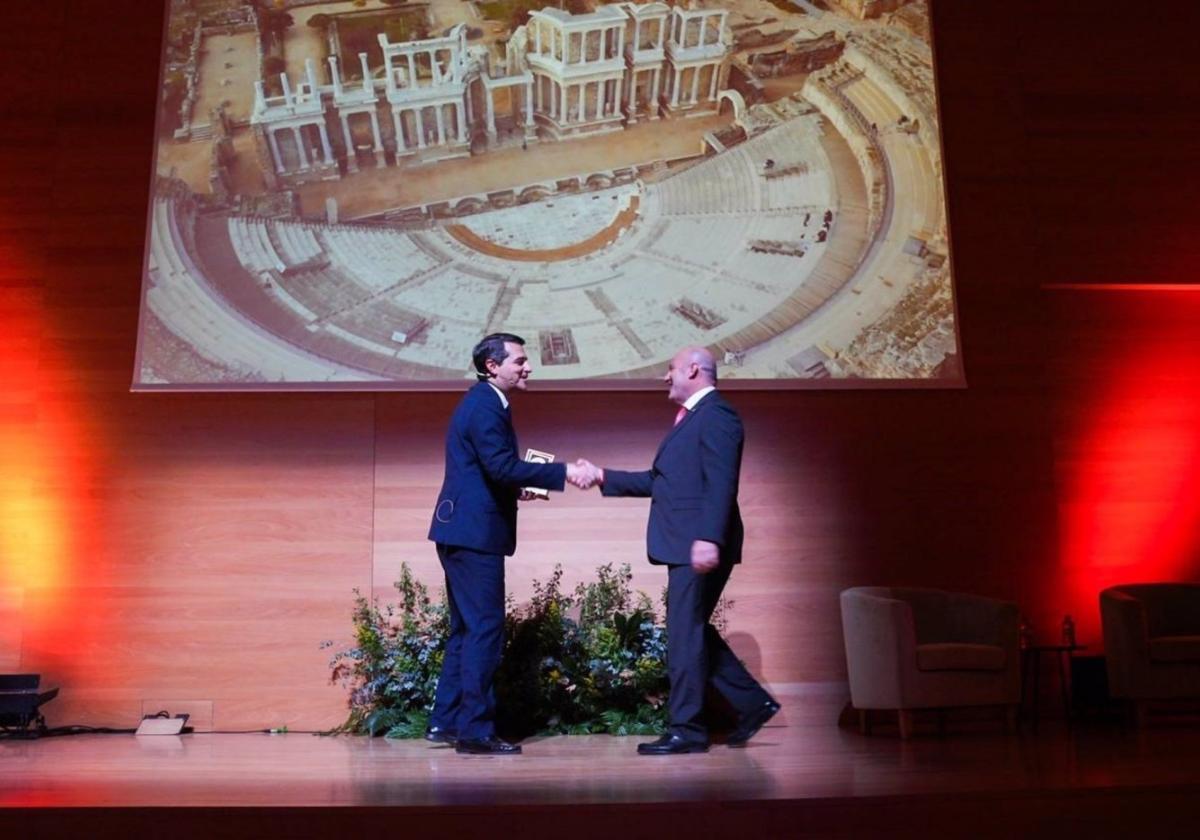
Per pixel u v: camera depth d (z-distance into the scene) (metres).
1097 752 4.15
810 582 5.53
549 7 5.78
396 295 5.59
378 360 5.53
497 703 4.88
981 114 5.95
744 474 5.58
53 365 5.55
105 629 5.36
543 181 5.70
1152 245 5.90
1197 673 4.98
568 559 5.45
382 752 4.36
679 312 5.62
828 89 5.83
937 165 5.80
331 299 5.57
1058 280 5.84
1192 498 5.77
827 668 5.47
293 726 5.30
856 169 5.77
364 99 5.70
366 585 5.42
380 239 5.62
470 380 5.53
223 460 5.49
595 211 5.69
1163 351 5.87
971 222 5.85
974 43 6.01
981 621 5.02
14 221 5.66
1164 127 6.02
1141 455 5.77
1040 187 5.91
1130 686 4.99
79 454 5.48
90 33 5.80
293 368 5.50
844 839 3.03
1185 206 5.95
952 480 5.65
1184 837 3.15
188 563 5.41
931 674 4.76
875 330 5.66
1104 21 6.08
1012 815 3.10
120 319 5.59
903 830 3.05
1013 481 5.68
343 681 5.35
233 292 5.55
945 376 5.66
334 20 5.76
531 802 3.01
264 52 5.74
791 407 5.64
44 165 5.70
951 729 5.12
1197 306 5.93
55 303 5.59
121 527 5.44
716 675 4.45
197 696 5.32
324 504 5.48
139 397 5.53
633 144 5.74
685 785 3.31
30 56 5.79
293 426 5.53
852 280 5.69
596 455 5.56
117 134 5.73
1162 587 5.44
